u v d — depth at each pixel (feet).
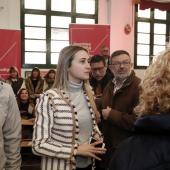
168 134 2.57
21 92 15.87
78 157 5.30
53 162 4.94
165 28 28.99
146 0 26.32
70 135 4.99
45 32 25.76
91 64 9.48
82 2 26.48
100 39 21.80
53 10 25.85
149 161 2.53
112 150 6.88
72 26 21.50
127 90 6.91
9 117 5.23
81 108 5.40
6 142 5.26
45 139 4.86
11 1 24.08
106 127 7.11
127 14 26.48
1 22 23.86
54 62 26.25
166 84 2.74
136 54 27.71
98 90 9.43
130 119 6.50
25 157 14.02
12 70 21.04
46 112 4.99
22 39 25.03
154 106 2.78
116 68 6.99
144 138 2.73
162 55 2.89
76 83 5.46
